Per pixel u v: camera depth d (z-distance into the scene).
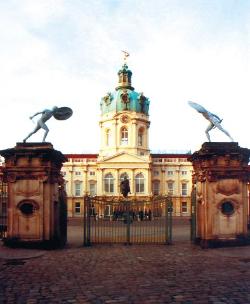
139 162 82.25
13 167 21.62
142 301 11.18
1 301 11.28
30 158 21.69
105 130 86.75
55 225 22.36
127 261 17.69
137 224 44.72
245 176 22.06
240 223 21.86
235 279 13.78
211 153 21.81
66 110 23.31
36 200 21.53
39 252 19.97
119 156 82.38
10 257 18.47
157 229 36.78
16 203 21.53
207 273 14.82
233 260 17.56
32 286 12.98
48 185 21.62
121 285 13.05
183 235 31.22
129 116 84.69
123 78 88.19
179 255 19.27
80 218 73.12
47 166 21.61
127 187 66.50
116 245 23.50
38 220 21.48
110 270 15.58
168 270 15.48
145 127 86.81
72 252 20.44
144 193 81.62
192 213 24.67
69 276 14.47
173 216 81.69
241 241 21.73
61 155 22.84
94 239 27.20
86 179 84.94
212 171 21.83
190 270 15.44
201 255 19.16
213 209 21.77
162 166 86.25
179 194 85.62
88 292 12.18
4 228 23.89
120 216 46.41
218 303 10.95
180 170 86.38
